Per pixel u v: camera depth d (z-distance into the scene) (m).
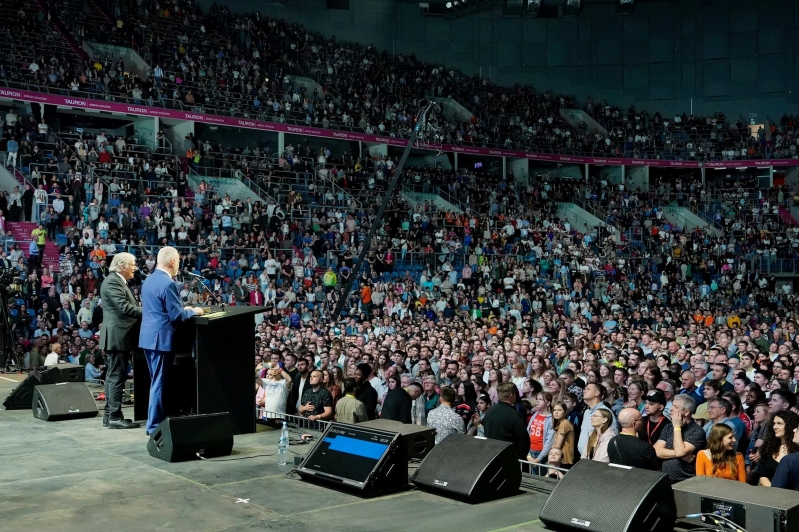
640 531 4.23
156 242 23.22
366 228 28.19
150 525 4.45
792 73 42.34
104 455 6.19
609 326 22.12
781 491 4.38
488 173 37.50
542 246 31.30
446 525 4.52
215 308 7.16
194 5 35.81
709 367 11.64
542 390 9.59
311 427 8.07
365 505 4.91
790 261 33.84
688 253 33.78
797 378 10.38
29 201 22.83
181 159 28.08
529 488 5.39
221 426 6.27
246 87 32.78
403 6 43.12
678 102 44.31
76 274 20.41
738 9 43.34
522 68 44.59
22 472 5.64
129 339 7.39
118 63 30.19
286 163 30.36
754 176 41.56
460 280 27.53
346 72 38.38
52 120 28.34
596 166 41.84
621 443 5.83
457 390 9.96
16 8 29.41
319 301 23.42
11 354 16.08
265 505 4.89
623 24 44.53
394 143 35.03
